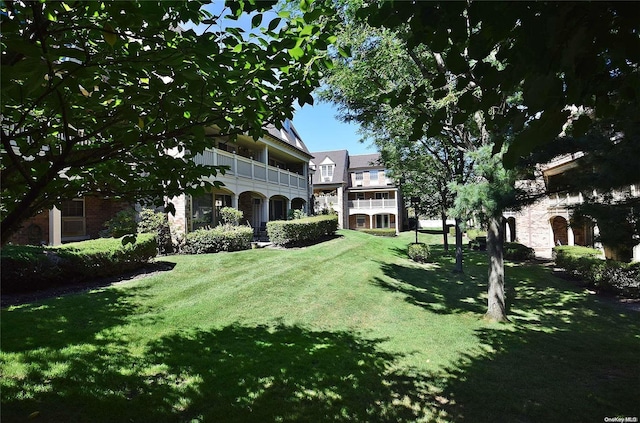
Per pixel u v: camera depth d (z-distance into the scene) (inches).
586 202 156.7
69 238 457.1
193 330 212.4
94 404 128.1
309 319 258.8
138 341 188.9
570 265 483.8
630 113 70.1
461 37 54.5
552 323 277.7
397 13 53.3
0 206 91.0
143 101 66.7
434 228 1572.3
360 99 345.7
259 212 812.0
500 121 64.8
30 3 52.7
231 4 66.6
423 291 386.9
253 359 177.2
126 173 103.2
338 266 466.9
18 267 262.8
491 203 211.8
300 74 89.2
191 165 107.7
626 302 349.4
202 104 74.1
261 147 746.8
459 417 134.5
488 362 193.8
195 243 483.2
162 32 63.6
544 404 145.0
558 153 169.0
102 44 72.6
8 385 135.1
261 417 128.3
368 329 248.1
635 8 42.5
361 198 1466.5
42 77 50.1
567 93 53.3
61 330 193.0
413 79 295.0
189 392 141.9
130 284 307.6
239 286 326.3
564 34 46.6
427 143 477.4
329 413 133.7
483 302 349.4
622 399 149.0
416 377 171.2
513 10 46.3
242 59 75.5
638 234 138.8
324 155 1496.1
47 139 92.1
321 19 171.5
